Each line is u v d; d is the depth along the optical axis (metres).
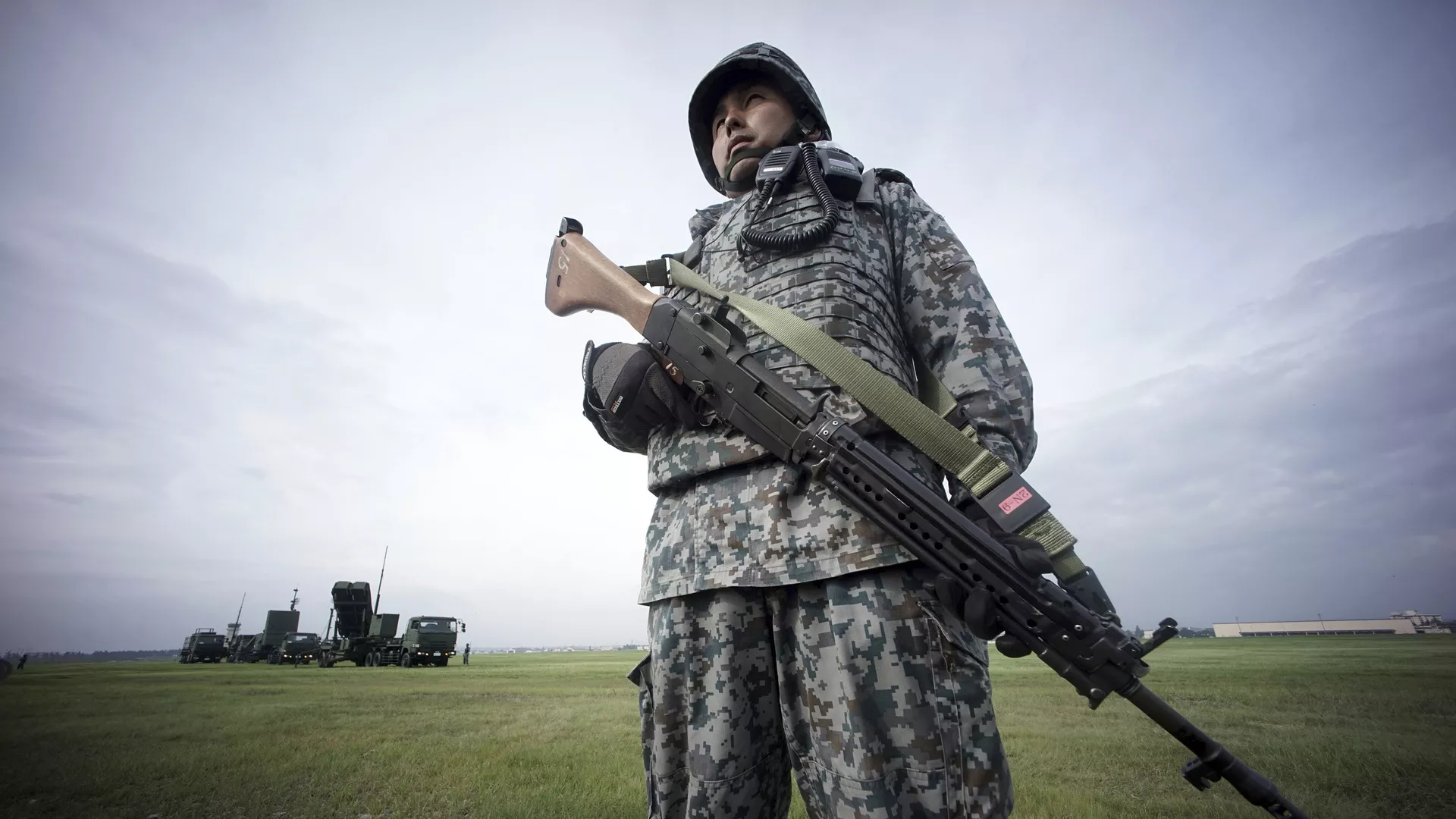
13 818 3.72
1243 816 3.28
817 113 2.29
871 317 1.69
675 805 1.55
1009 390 1.58
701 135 2.65
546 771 4.64
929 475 1.65
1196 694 7.81
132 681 15.01
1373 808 3.37
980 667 1.37
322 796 4.07
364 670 22.23
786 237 1.74
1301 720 5.83
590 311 2.28
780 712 1.62
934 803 1.27
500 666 25.83
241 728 6.94
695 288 1.98
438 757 5.20
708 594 1.64
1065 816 3.30
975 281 1.72
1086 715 6.53
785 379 1.65
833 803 1.35
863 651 1.38
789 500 1.57
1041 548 1.33
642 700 1.78
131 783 4.43
